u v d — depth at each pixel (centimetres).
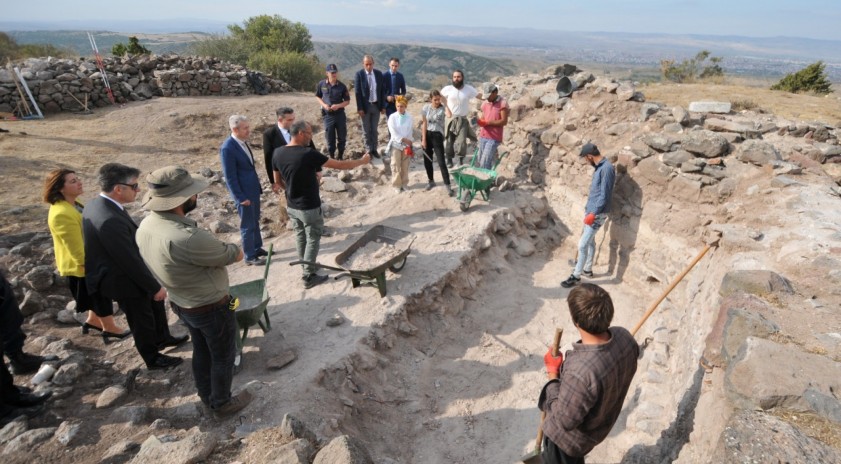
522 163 991
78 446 353
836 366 293
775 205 596
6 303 417
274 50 2683
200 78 1636
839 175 679
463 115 897
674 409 411
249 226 669
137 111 1404
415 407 505
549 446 312
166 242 324
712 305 472
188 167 1062
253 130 1336
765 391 280
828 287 406
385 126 1280
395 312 579
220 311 360
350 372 488
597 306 257
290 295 620
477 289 712
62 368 430
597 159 685
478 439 477
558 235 888
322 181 943
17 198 823
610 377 264
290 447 328
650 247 737
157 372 455
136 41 2062
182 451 326
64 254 448
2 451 343
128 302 421
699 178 682
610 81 913
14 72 1309
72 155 1058
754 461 237
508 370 576
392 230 663
